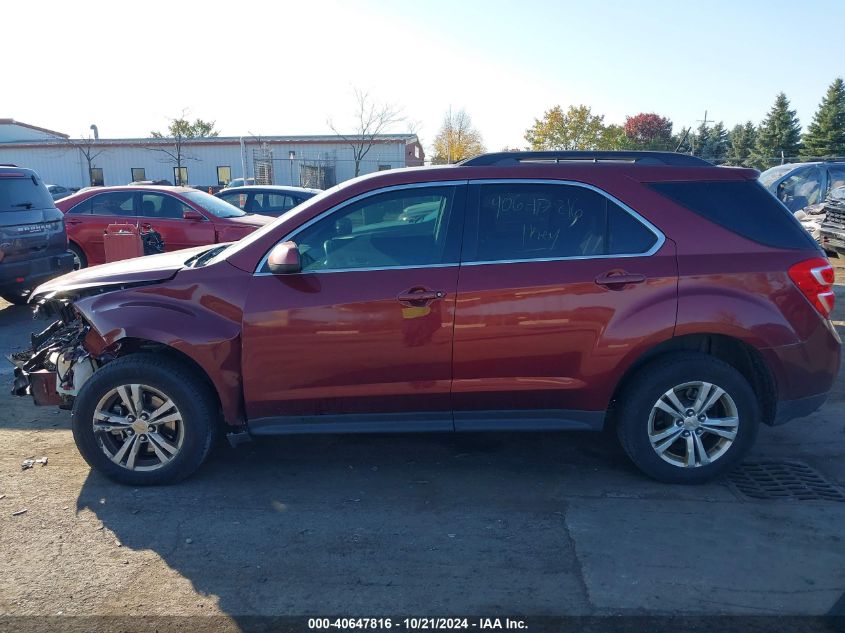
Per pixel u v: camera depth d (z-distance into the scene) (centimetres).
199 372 445
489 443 515
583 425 436
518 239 429
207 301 429
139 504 421
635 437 433
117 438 446
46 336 508
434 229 432
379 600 328
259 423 438
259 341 423
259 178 3409
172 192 1139
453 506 419
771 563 356
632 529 390
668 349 445
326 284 424
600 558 361
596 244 425
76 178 3941
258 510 415
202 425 436
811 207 1507
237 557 365
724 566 353
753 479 454
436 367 424
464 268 422
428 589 337
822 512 409
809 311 426
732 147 6481
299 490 441
